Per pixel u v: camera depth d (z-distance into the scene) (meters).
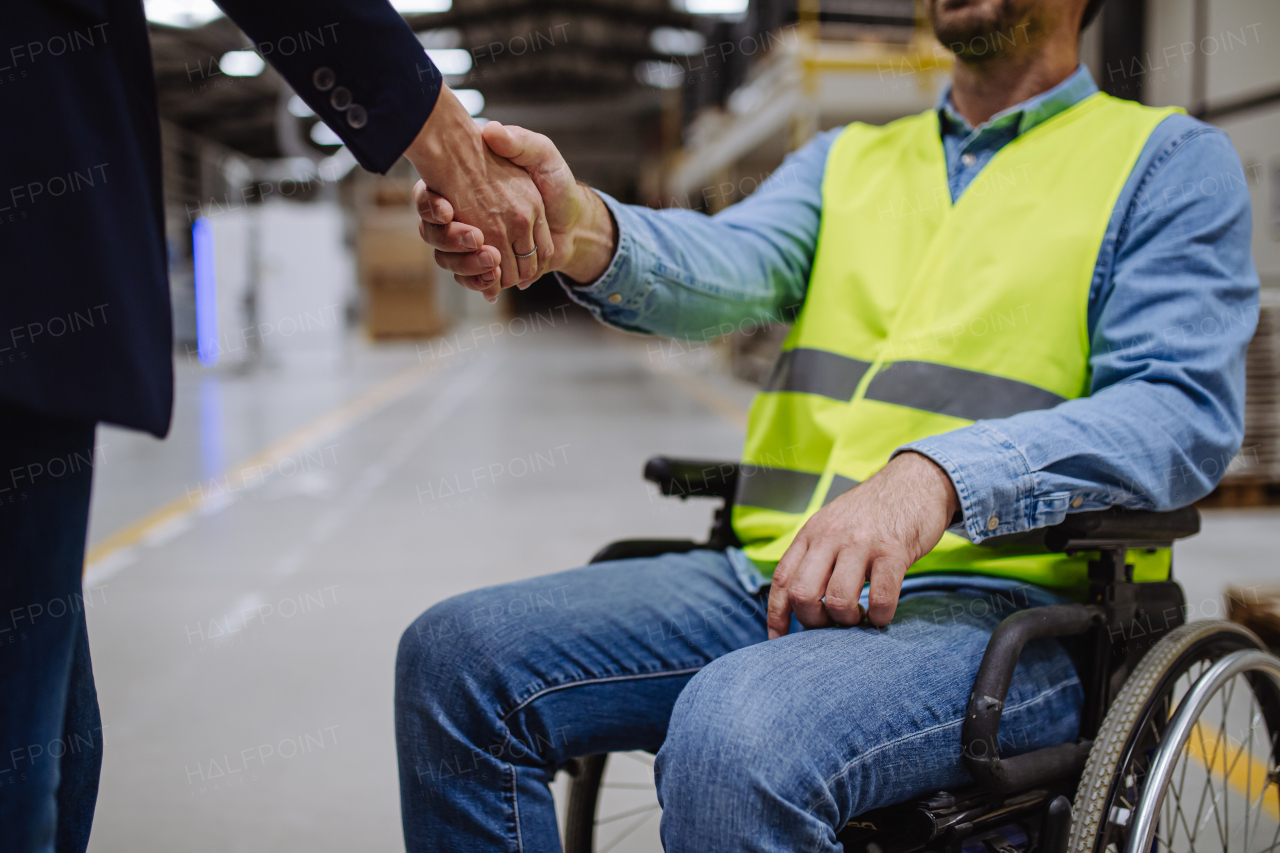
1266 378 3.98
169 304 0.70
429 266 15.88
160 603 2.98
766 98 7.16
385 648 2.58
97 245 0.61
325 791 1.80
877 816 0.82
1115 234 0.95
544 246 0.91
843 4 6.41
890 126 1.18
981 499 0.80
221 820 1.69
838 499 0.83
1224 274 0.91
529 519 4.09
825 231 1.14
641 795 1.79
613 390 9.24
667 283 1.03
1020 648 0.79
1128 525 0.86
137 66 0.67
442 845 0.89
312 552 3.58
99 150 0.62
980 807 0.79
